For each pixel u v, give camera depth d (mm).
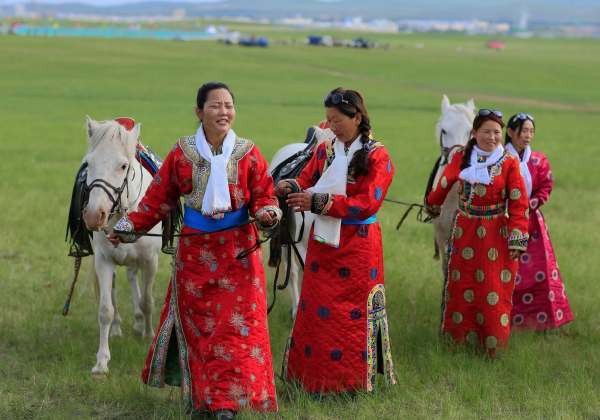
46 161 19422
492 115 6949
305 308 6184
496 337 7078
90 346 7445
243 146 5613
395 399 6191
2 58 63719
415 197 16016
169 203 5746
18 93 39875
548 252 7969
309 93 45406
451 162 7250
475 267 7098
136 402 6176
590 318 8391
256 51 92938
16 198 14391
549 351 7352
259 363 5633
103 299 6797
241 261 5637
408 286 9500
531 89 52875
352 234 6023
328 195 5824
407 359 7051
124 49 84000
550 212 14859
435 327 8062
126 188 6387
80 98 38562
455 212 7730
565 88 54438
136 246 6930
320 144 6195
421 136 27844
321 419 5820
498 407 6121
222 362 5555
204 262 5613
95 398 6293
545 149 24703
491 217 7062
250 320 5629
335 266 6047
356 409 5992
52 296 8953
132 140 6320
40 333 7711
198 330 5648
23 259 10445
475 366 6836
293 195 5871
